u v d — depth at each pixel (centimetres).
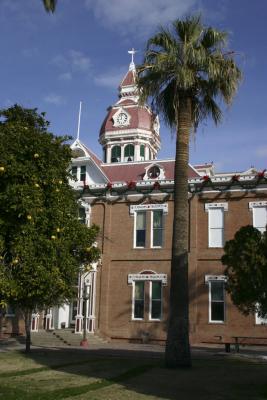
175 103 2023
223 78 1992
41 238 1370
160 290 3192
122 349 2633
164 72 2005
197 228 3161
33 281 1349
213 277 3061
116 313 3241
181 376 1594
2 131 1402
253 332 2930
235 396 1268
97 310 3266
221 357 2188
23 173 1328
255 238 1491
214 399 1227
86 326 3114
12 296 1393
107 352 2422
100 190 3438
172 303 1859
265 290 1438
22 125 1495
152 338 3125
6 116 1631
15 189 1284
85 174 3622
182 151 2000
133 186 3362
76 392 1264
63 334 3117
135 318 3203
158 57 1977
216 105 2094
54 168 1427
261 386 1419
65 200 1533
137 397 1236
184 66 1948
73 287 1764
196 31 2016
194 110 2100
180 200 1952
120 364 1888
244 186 3128
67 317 3516
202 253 3120
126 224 3347
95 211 3425
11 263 1338
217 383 1470
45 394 1225
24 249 1330
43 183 1393
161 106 2091
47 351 2433
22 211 1288
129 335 3181
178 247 1908
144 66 2050
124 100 5931
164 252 3216
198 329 3028
